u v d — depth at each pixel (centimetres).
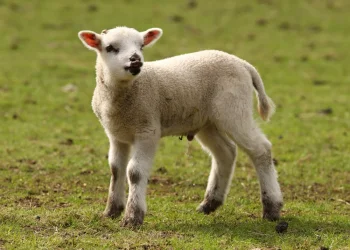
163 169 3681
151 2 8806
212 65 2770
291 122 4909
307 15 8575
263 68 6575
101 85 2639
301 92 5866
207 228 2623
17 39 7138
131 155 2723
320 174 3706
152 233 2511
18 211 2748
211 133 2903
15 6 8262
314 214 2919
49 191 3216
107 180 3481
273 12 8631
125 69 2488
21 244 2348
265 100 2883
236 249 2370
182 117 2717
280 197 2786
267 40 7612
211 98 2756
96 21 7900
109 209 2728
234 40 7562
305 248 2409
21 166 3644
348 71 6600
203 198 3212
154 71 2652
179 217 2794
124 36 2588
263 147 2759
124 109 2575
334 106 5412
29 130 4472
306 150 4228
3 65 6200
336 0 9206
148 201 3066
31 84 5675
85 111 5088
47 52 6781
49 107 5091
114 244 2366
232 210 2958
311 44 7475
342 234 2598
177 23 8012
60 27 7656
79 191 3241
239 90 2752
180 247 2358
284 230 2609
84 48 7056
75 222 2600
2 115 4819
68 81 5869
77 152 4028
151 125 2602
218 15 8456
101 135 4484
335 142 4425
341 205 3139
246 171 3738
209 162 3903
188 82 2702
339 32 8000
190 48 7094
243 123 2733
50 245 2347
